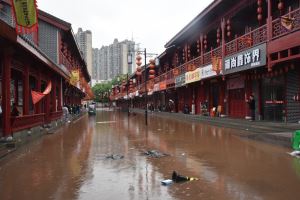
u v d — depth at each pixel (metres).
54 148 15.36
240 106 28.92
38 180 9.11
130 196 7.46
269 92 24.23
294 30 16.14
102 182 8.75
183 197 7.29
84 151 14.29
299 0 20.42
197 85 39.81
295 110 21.08
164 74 48.62
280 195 7.31
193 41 36.06
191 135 19.64
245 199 7.08
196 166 10.53
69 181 8.92
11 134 15.64
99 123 33.78
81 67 62.44
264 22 25.14
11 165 11.34
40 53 18.86
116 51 126.62
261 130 19.45
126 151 13.96
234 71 23.02
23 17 13.45
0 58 17.33
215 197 7.25
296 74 20.89
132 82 78.56
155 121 34.34
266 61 18.88
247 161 11.16
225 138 17.66
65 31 34.09
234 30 29.11
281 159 11.38
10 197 7.58
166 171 9.90
